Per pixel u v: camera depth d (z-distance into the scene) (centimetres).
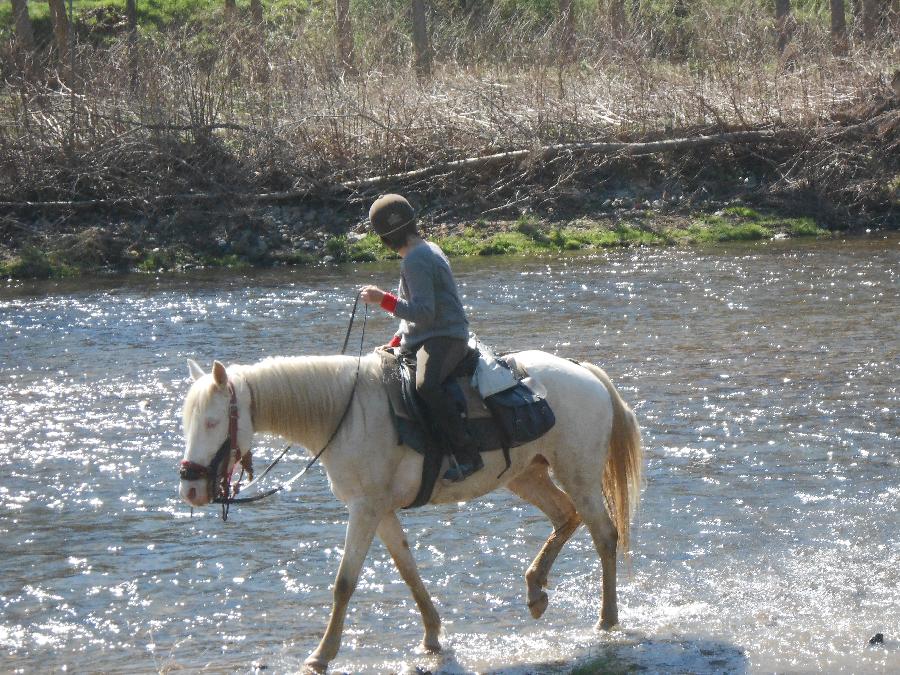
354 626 686
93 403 1249
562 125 2633
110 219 2406
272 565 787
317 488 967
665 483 943
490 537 838
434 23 3362
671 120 2677
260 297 1917
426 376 631
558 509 716
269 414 629
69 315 1781
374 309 1788
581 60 2855
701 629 664
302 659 635
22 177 2370
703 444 1048
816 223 2511
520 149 2586
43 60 2564
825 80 2650
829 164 2588
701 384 1269
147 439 1111
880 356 1367
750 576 744
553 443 681
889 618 666
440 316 639
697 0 3244
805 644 635
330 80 2653
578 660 627
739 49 2806
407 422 636
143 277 2169
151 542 836
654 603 711
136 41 2630
